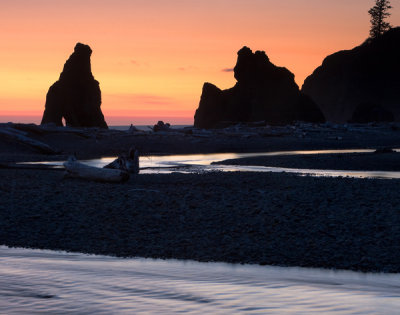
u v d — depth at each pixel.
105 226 13.65
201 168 34.12
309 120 147.25
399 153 44.38
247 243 11.93
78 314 4.77
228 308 5.16
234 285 6.89
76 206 16.03
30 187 19.80
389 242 12.00
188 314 4.87
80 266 8.64
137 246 11.63
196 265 9.81
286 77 147.88
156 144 59.06
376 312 5.17
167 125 73.94
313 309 5.21
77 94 107.31
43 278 6.85
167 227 13.59
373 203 16.59
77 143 58.19
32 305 5.10
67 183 21.42
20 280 6.63
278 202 16.72
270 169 33.34
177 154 51.31
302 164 36.00
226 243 11.95
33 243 11.77
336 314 5.01
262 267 9.83
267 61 147.38
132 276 7.48
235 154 50.88
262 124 95.94
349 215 14.75
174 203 16.62
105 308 5.03
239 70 146.62
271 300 5.67
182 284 6.79
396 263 10.34
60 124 107.38
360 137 74.88
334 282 7.97
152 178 24.55
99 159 44.00
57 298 5.46
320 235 12.68
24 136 50.38
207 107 147.12
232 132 74.00
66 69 107.31
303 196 17.97
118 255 10.76
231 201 16.92
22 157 43.06
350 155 43.00
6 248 11.14
